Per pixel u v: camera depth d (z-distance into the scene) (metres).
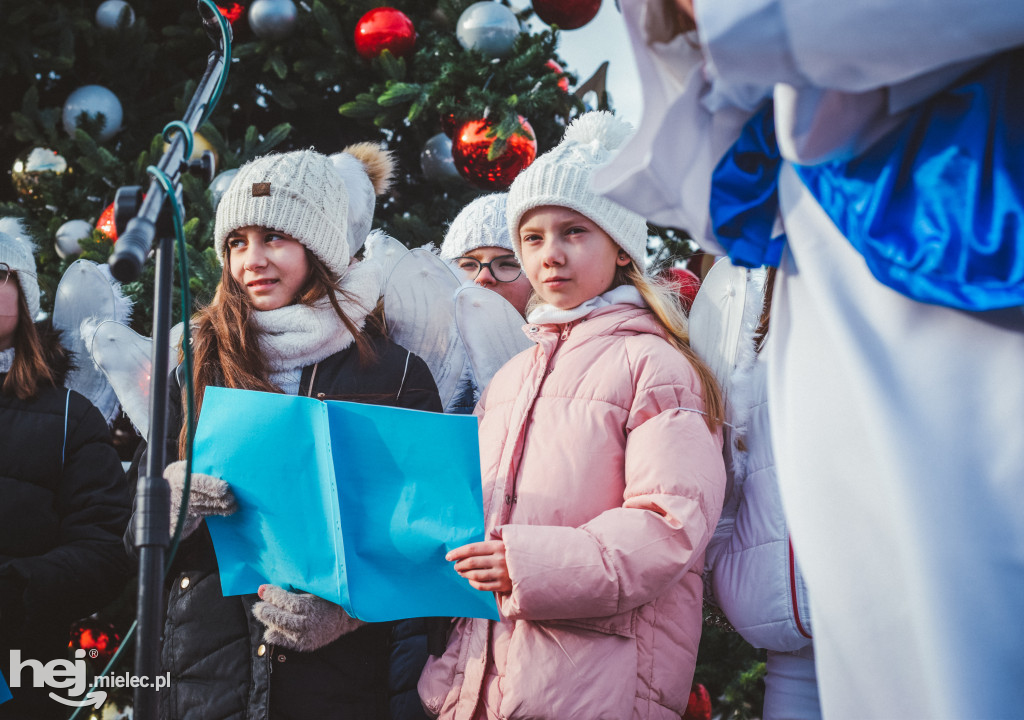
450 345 2.33
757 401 1.82
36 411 2.14
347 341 2.00
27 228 3.23
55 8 3.68
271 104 4.00
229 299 1.99
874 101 1.07
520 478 1.74
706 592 1.93
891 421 1.05
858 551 1.09
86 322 2.50
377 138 3.79
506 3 3.80
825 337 1.16
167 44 3.82
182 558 1.83
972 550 0.99
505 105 3.00
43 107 3.96
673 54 1.14
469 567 1.61
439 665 1.80
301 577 1.65
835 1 0.93
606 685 1.58
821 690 1.13
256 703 1.69
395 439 1.68
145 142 3.81
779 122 1.08
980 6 0.91
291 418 1.69
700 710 2.61
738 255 1.26
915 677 1.04
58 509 2.11
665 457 1.64
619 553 1.56
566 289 1.88
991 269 1.00
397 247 2.49
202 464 1.71
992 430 1.00
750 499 1.80
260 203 1.97
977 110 1.03
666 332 1.88
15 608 1.91
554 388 1.80
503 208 2.68
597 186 1.19
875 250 1.07
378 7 3.48
